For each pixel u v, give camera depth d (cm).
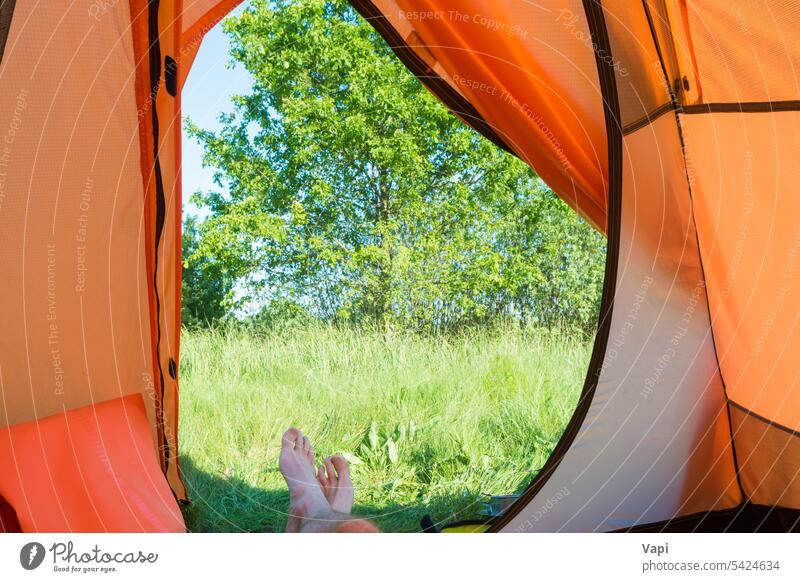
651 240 152
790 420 148
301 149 626
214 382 373
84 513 144
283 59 620
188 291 600
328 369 402
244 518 192
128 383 181
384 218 639
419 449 244
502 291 620
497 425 274
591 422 149
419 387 354
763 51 139
